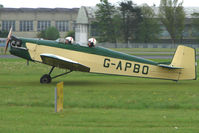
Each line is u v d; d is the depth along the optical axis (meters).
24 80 56.56
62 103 33.34
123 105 36.09
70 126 27.28
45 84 51.44
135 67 53.03
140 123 28.50
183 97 39.97
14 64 84.75
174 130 26.33
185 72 53.44
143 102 37.25
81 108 35.19
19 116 30.45
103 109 34.88
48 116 30.64
